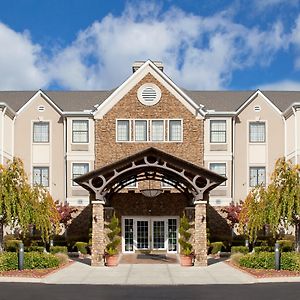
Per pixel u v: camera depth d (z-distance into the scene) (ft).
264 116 132.77
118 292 65.46
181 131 127.85
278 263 83.66
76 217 127.95
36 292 64.44
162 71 136.56
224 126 130.41
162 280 78.43
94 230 99.40
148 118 128.16
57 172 131.75
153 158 100.89
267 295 61.36
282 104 140.15
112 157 127.13
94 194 107.45
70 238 124.26
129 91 128.88
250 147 132.16
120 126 128.06
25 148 132.26
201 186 106.22
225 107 134.72
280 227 119.24
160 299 59.31
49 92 146.20
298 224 93.45
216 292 64.95
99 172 101.60
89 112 129.59
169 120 128.06
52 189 131.13
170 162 100.01
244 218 105.50
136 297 60.90
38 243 114.73
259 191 98.68
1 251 91.30
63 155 131.64
